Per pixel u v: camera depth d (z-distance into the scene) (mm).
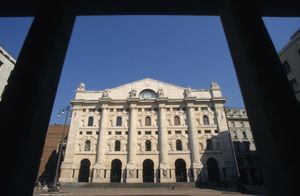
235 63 6035
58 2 5762
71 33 6484
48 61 5090
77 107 54156
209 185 43531
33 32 5246
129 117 53344
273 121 4406
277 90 4660
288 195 3920
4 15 6297
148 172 49438
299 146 4125
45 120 5160
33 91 4633
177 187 42375
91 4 6164
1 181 3830
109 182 46750
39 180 52031
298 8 6160
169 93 57688
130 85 58719
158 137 51344
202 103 55031
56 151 57312
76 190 34969
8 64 26406
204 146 50469
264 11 6234
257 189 35156
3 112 4324
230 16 5941
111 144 50688
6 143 4094
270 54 5086
